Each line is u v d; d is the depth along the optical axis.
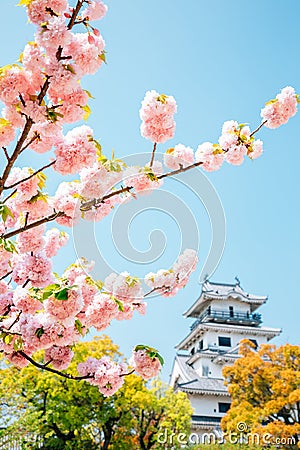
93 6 3.36
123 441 23.50
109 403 22.42
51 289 3.72
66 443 21.53
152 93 3.89
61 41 3.20
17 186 4.22
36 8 3.23
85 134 3.82
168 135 3.91
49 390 20.25
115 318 4.84
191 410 25.45
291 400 21.55
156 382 26.00
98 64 3.46
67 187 4.38
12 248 3.78
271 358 23.78
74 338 4.34
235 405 23.34
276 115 4.22
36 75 3.38
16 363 4.61
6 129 3.47
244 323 43.88
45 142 3.77
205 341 42.78
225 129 4.28
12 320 4.54
